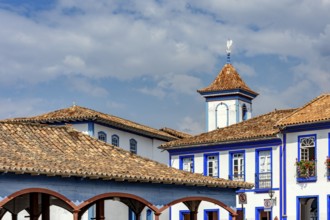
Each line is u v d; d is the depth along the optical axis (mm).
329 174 35781
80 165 22250
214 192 26016
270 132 38188
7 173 20141
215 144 40500
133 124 44938
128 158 25297
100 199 23312
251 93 54844
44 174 20734
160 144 46969
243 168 39406
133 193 23438
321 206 36000
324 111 36781
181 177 24641
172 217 41188
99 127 40594
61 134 25188
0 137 22906
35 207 23141
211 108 53906
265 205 35812
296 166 37062
